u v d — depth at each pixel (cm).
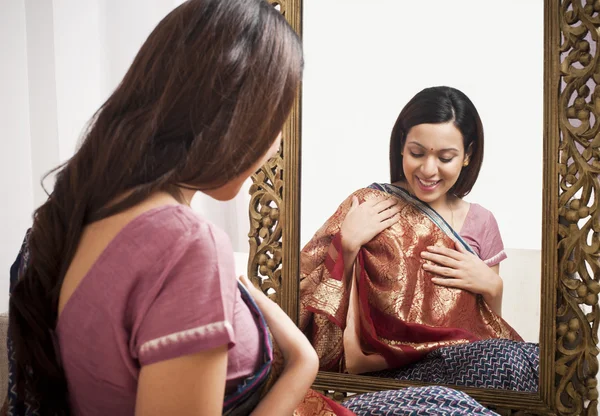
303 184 155
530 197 141
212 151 66
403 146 148
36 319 70
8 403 78
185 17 68
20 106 176
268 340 82
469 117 143
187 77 66
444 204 147
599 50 131
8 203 174
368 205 151
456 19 143
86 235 67
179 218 63
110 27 178
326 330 156
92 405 68
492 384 145
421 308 149
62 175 72
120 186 65
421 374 150
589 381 139
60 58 174
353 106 150
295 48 73
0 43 169
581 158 135
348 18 149
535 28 138
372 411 109
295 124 153
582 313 138
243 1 70
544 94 137
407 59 146
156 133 66
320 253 155
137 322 61
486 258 145
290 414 84
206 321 60
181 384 59
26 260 78
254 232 158
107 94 179
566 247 138
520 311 143
